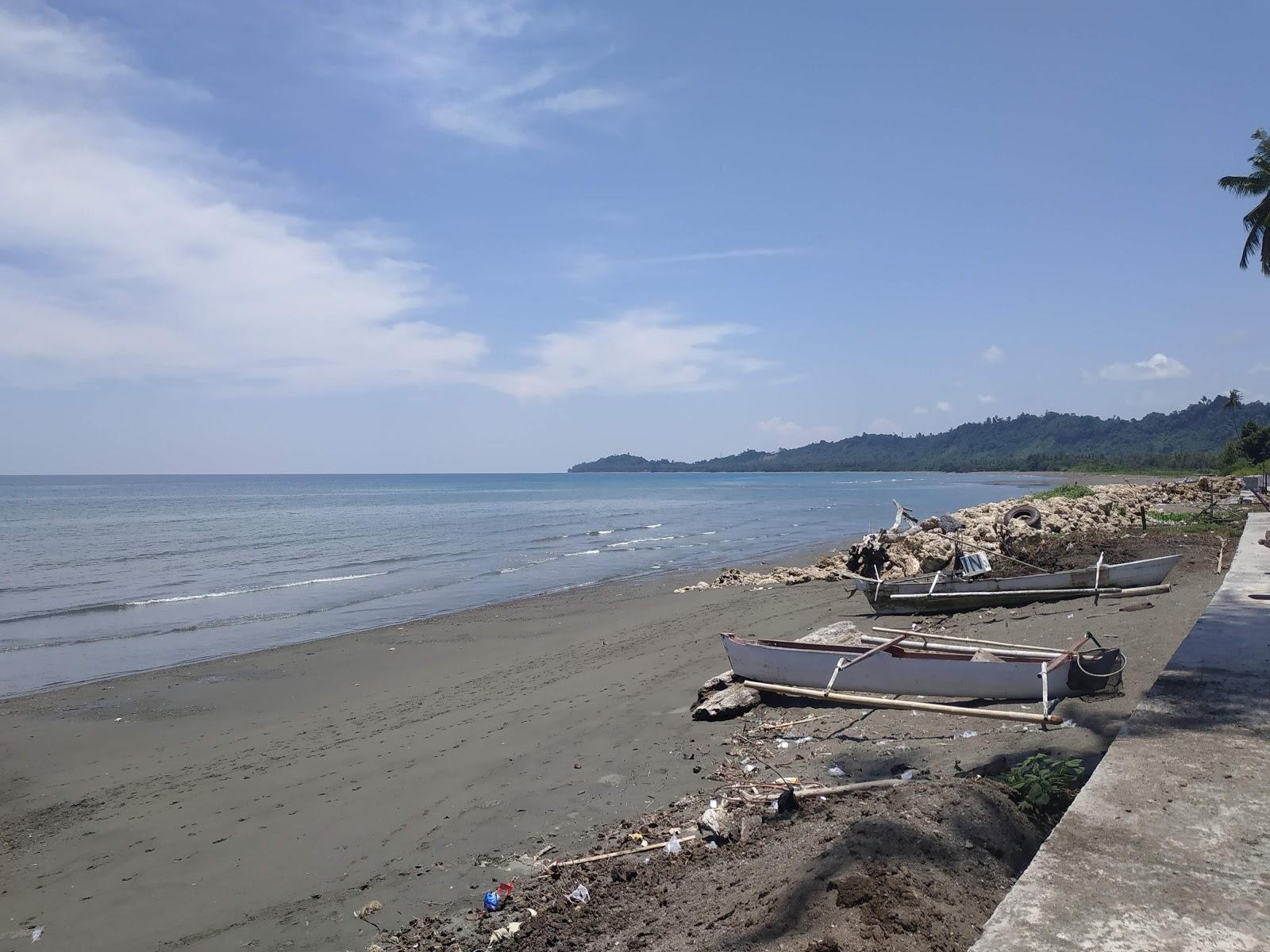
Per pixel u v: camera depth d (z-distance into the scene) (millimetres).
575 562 28688
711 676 10859
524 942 4836
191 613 19250
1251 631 7266
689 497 91375
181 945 5422
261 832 7082
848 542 34688
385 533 42156
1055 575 12438
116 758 9312
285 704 11414
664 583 22672
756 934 3656
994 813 4504
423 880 5992
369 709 10875
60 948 5480
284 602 20766
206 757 9250
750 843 5250
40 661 14570
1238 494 32594
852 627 10344
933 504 66250
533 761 8195
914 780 5844
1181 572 13617
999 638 10531
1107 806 3727
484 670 12750
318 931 5438
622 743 8492
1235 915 2791
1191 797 3783
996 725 7121
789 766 7125
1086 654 7559
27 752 9586
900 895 3598
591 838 6328
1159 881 3049
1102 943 2652
